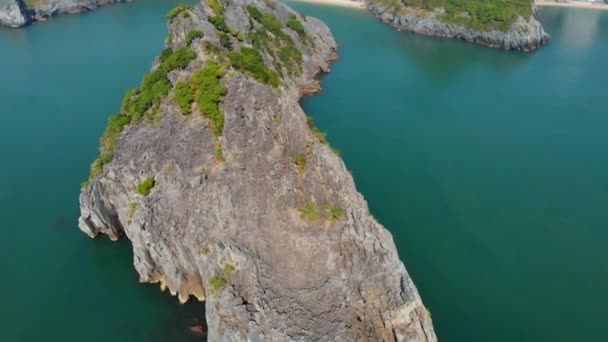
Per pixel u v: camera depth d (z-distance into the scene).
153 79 95.62
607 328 71.94
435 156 112.62
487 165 110.44
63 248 83.38
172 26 114.06
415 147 115.69
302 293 62.75
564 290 78.00
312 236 68.62
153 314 70.62
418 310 61.97
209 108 79.81
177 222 70.75
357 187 99.75
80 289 75.19
